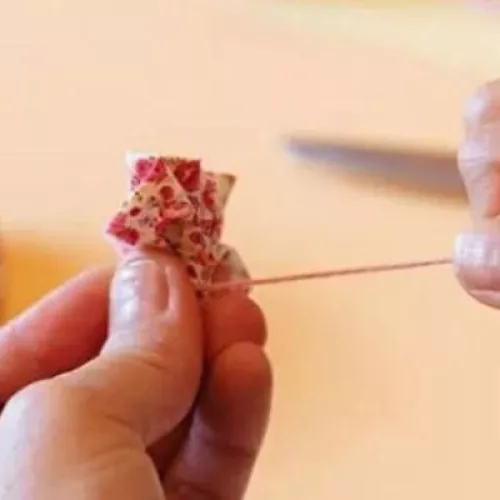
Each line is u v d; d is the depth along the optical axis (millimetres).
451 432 504
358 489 510
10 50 555
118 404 312
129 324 333
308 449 514
